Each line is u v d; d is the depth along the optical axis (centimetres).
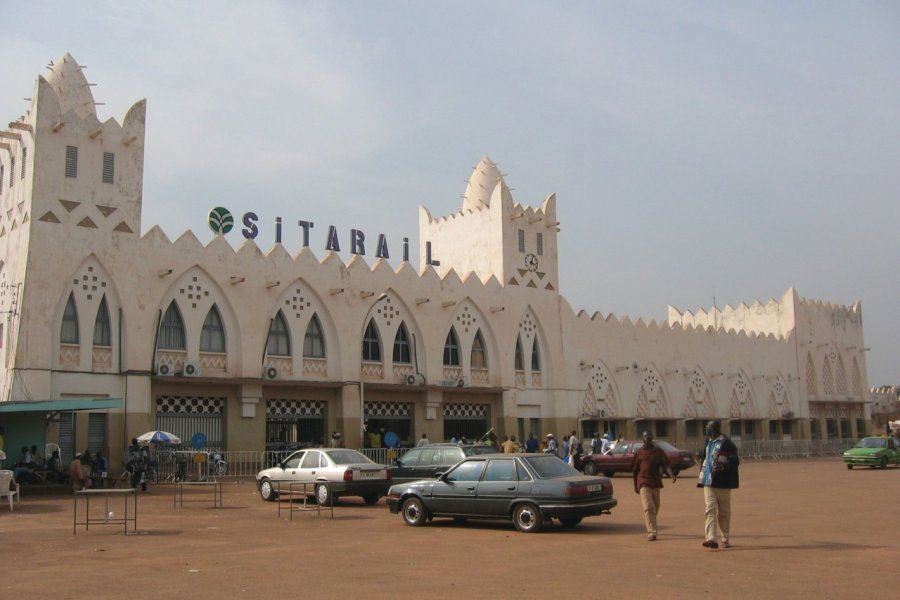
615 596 1009
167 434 2931
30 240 3131
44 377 3086
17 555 1371
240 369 3566
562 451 4297
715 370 5712
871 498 2333
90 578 1147
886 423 9212
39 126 3209
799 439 6222
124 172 3400
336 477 2253
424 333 4175
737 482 1405
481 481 1709
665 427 5391
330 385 3759
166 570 1210
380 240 4116
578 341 4900
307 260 3819
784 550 1377
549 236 4869
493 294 4503
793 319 6359
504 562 1269
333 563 1266
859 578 1123
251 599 998
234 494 2670
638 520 1853
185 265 3481
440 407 4203
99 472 2953
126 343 3300
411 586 1076
